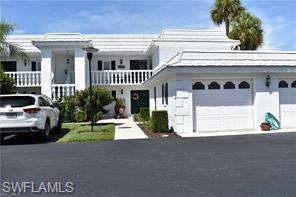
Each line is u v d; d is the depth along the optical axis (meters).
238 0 36.00
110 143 12.98
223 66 15.77
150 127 17.23
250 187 6.52
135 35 31.23
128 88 29.83
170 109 17.23
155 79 19.97
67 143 13.41
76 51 26.12
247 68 16.03
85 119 24.34
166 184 6.88
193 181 7.05
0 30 22.88
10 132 13.51
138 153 10.56
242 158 9.34
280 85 17.12
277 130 16.28
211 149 10.98
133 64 30.86
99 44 30.44
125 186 6.81
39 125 13.88
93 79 28.67
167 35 27.45
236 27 34.09
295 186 6.54
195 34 27.70
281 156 9.54
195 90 16.25
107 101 19.98
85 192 6.48
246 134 14.94
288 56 17.25
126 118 27.89
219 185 6.70
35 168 8.74
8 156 10.71
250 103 16.78
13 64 29.89
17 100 13.91
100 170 8.31
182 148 11.33
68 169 8.52
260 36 33.94
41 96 15.32
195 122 16.23
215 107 16.39
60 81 29.45
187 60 16.20
